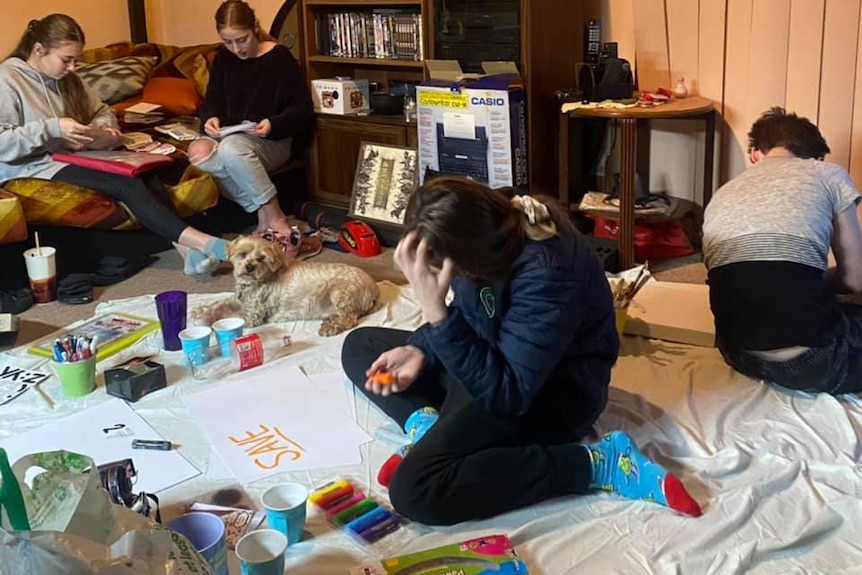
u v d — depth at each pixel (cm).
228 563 170
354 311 288
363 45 427
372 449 212
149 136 392
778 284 220
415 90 412
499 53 369
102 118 368
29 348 272
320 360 259
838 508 184
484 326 185
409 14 405
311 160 442
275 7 466
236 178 383
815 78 321
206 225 390
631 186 330
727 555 171
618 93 346
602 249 336
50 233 339
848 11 307
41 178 336
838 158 323
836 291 239
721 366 248
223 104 414
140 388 237
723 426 217
